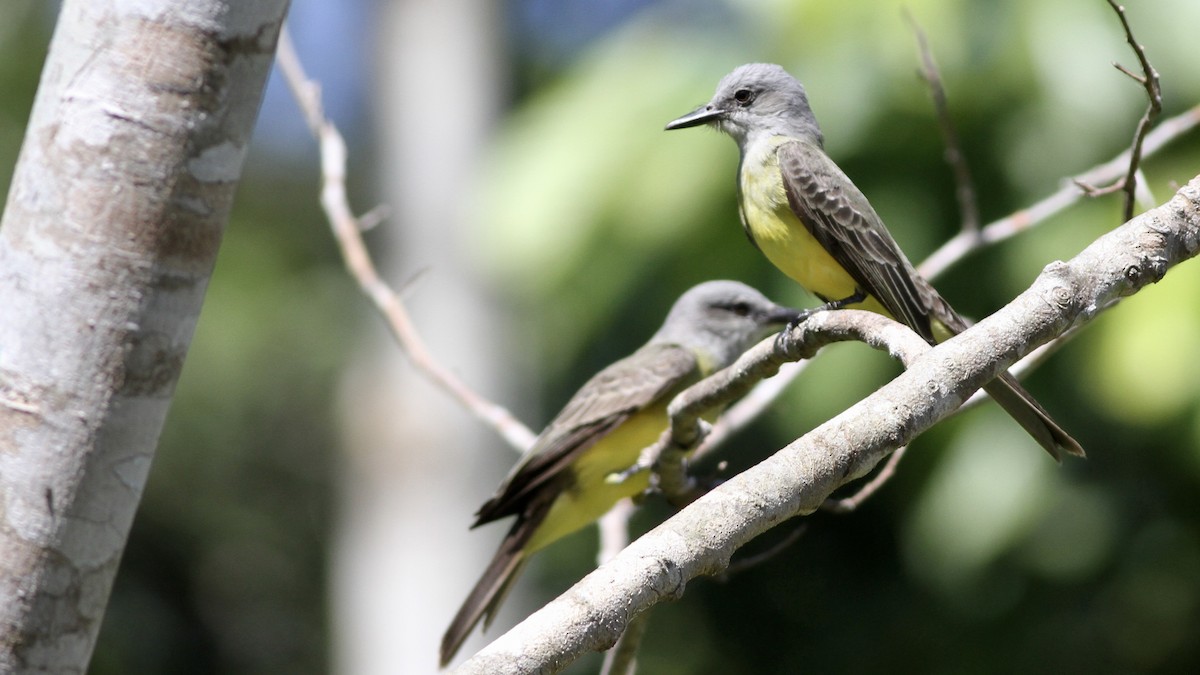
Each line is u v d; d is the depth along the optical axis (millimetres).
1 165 19719
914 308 8602
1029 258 11625
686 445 7688
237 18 5027
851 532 17000
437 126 16703
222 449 22016
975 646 15391
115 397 4961
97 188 4957
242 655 22188
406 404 16125
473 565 16078
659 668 17938
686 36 12586
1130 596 14555
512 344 16266
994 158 11758
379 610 16156
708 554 4164
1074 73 11008
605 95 12562
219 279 21484
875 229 8773
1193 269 10758
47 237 4965
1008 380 6793
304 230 23047
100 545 4996
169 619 21641
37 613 4910
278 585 22641
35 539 4902
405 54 16844
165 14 4992
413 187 16625
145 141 4973
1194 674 14641
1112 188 6613
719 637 17750
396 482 16125
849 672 16484
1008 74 11188
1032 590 14734
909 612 16203
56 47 5078
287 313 22188
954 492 12609
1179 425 11375
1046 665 14914
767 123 9422
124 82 4973
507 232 12391
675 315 11047
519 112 13508
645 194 12109
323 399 22500
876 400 4637
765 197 9078
